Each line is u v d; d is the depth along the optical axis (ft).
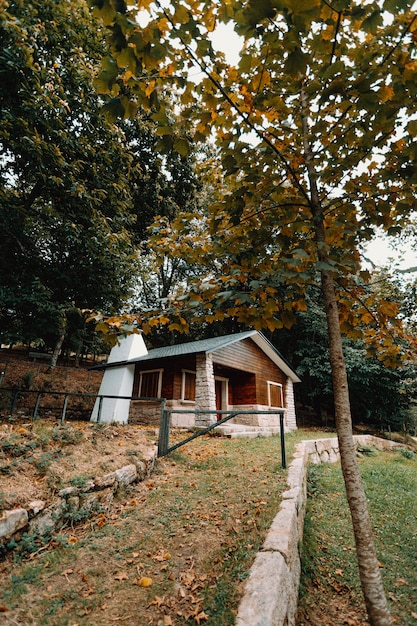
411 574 12.09
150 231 11.64
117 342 10.32
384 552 13.70
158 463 19.16
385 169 9.11
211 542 10.57
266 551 9.16
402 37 6.60
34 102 24.08
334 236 9.98
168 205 56.34
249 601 7.07
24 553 9.63
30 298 24.44
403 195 9.65
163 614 7.61
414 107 7.57
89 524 11.81
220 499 13.94
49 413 36.58
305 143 10.14
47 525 10.87
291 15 4.98
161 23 5.88
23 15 23.77
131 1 5.41
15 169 29.66
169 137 7.50
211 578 8.82
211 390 37.22
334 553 13.21
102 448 17.01
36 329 26.76
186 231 11.37
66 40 29.35
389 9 5.65
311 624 9.20
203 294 10.33
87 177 31.53
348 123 9.16
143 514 12.78
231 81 7.86
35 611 7.54
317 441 30.12
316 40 7.04
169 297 10.50
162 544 10.65
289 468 17.97
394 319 11.18
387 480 23.45
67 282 30.73
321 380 59.72
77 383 48.37
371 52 7.18
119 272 33.76
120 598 8.16
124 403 40.22
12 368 45.57
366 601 7.07
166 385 39.34
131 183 49.24
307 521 15.62
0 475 11.75
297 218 9.78
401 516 17.35
